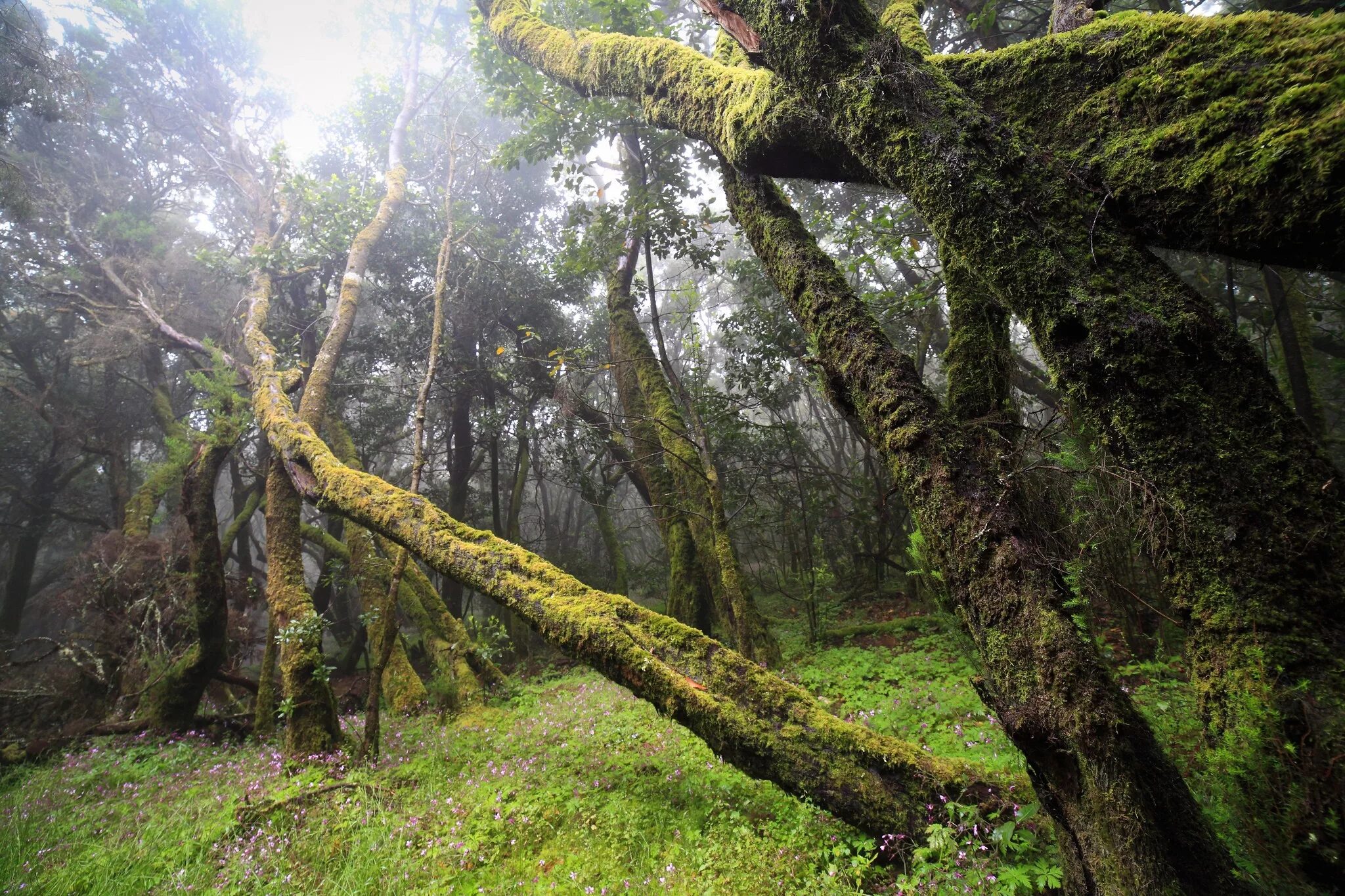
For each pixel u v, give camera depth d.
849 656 7.93
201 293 15.48
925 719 5.15
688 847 3.64
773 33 3.08
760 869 3.29
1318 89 1.95
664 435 9.63
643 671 4.06
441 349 12.96
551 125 9.55
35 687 9.72
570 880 3.45
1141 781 2.20
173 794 5.99
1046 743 2.45
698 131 4.39
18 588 14.86
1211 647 2.25
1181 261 7.13
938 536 2.90
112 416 15.66
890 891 3.06
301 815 4.79
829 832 3.54
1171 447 2.26
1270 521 2.12
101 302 13.81
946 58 2.98
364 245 11.05
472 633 13.48
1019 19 8.27
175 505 15.22
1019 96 2.75
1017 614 2.58
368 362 14.73
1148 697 3.49
